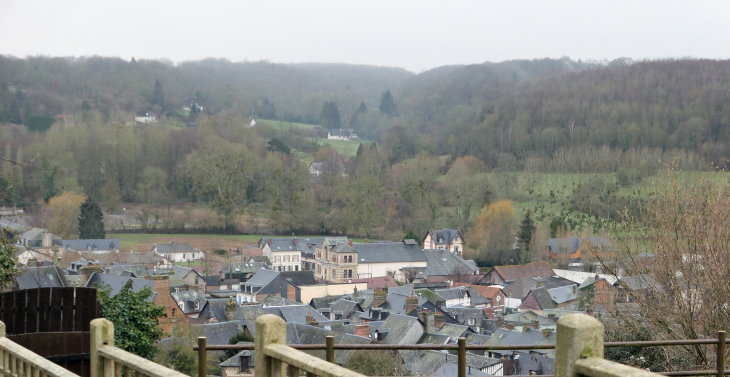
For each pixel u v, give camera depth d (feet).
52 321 35.42
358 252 264.31
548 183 328.70
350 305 169.58
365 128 638.12
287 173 356.59
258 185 354.74
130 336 50.52
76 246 255.09
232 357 91.61
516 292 212.43
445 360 91.09
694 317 39.99
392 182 353.72
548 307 178.29
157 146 366.84
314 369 13.01
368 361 78.02
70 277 169.48
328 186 357.82
